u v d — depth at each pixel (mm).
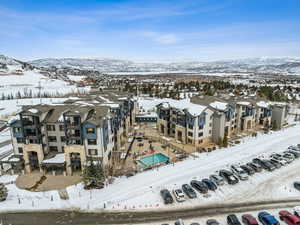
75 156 43219
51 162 43125
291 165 43812
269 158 46531
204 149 53188
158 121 70688
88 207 32344
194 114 55844
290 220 27453
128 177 41031
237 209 31031
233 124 66250
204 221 28719
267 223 27219
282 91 144625
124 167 46656
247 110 67688
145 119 85750
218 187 36625
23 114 42406
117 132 54406
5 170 45219
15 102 126875
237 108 67562
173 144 59156
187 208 31531
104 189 37031
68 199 34500
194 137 56719
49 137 46844
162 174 41500
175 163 46344
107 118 46625
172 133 65750
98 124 41500
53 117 46438
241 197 33781
